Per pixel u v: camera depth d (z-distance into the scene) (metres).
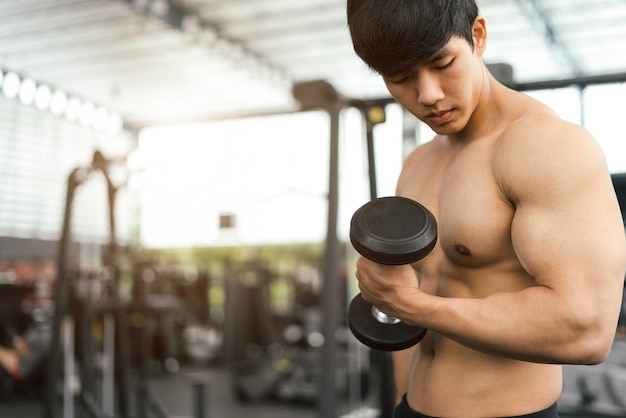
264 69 7.14
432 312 0.65
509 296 0.63
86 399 2.78
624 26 5.95
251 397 4.32
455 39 0.65
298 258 7.66
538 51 6.60
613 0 5.38
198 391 2.33
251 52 6.67
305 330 6.22
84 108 7.77
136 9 5.46
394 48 0.63
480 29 0.71
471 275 0.74
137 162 2.47
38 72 6.96
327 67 7.08
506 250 0.70
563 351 0.60
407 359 0.94
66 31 6.02
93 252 2.83
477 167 0.72
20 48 6.37
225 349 5.54
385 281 0.67
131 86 7.50
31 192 6.79
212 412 3.99
